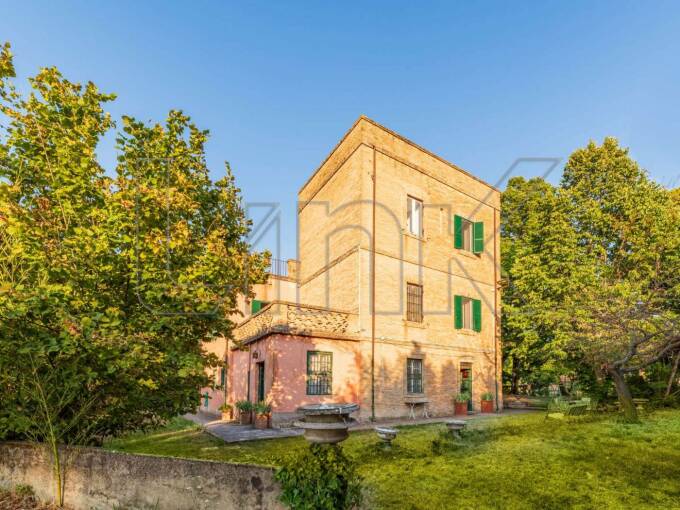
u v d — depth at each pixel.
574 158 21.59
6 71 5.80
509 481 6.88
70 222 5.88
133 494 5.45
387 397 14.95
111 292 6.08
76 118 6.05
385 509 5.63
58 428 6.14
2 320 5.20
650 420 12.48
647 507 5.80
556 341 17.28
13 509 5.67
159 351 6.18
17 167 5.92
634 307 12.83
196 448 9.53
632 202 19.00
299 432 11.55
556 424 12.52
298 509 4.59
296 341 13.62
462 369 18.05
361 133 15.70
